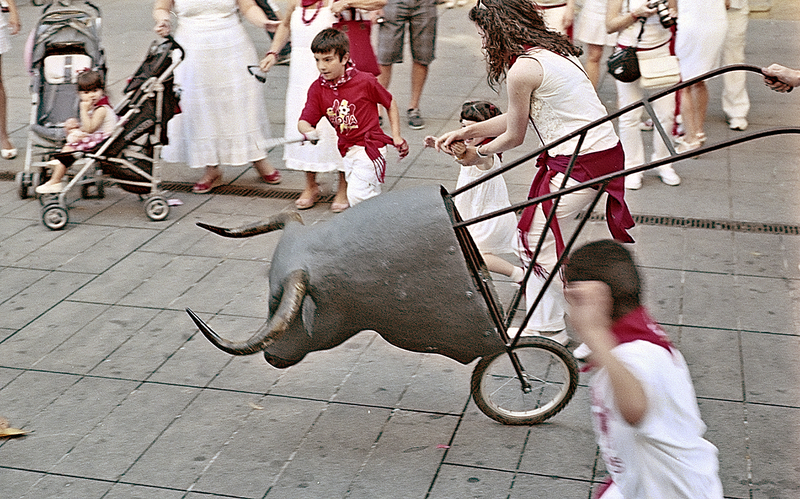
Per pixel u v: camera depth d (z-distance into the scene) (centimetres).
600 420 255
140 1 1395
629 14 662
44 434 414
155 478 382
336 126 597
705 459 250
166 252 613
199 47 682
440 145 441
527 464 386
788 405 422
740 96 810
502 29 418
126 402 439
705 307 518
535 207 441
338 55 576
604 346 233
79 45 725
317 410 430
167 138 664
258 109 720
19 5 1349
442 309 346
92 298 548
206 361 476
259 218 673
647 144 793
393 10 843
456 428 413
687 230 624
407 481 377
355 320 354
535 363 462
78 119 690
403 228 340
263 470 386
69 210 689
